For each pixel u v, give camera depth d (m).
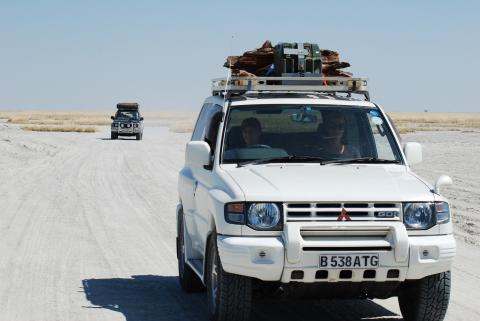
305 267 12.80
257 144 15.50
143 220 29.34
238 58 18.11
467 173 47.53
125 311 15.76
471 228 27.00
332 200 13.12
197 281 17.53
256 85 16.22
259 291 13.97
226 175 14.37
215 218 13.66
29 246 23.41
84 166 54.00
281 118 15.73
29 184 41.12
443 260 13.23
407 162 15.42
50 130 130.88
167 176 47.47
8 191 37.72
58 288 17.88
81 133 123.69
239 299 13.39
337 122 15.80
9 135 92.25
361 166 15.09
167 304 16.45
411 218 13.30
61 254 22.28
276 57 17.45
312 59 17.38
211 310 14.31
